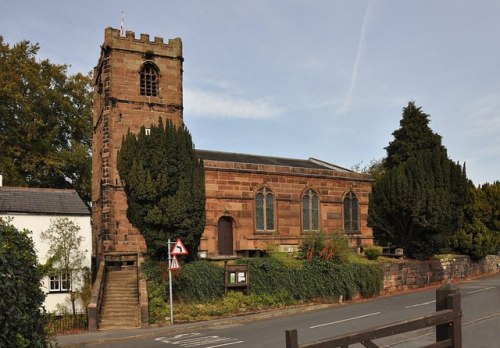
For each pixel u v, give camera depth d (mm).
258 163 40188
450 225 37344
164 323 22406
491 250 44719
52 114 43125
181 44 36750
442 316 6598
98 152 37219
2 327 7391
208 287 26203
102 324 22094
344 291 29172
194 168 27469
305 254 30344
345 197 41125
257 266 27703
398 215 36812
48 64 43031
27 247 9258
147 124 34875
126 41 34844
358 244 40812
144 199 25906
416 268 35344
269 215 37062
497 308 21391
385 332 6055
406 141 53969
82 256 26312
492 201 44344
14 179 38688
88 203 48031
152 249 26531
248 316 23797
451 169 37812
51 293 25375
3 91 37312
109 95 34000
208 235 34031
